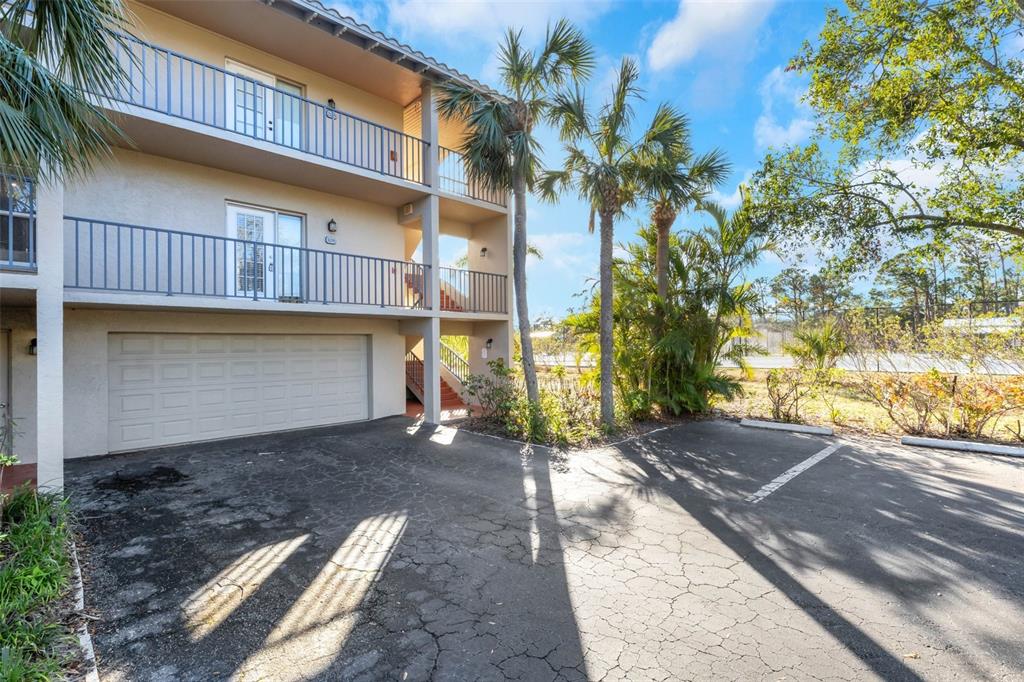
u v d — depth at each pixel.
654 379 11.02
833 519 4.99
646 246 11.85
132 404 8.00
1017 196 9.58
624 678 2.61
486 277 12.80
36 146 3.80
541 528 4.77
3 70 3.59
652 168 9.10
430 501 5.58
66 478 6.39
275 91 8.78
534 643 2.92
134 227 6.89
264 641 2.92
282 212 9.78
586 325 11.38
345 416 10.76
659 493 5.89
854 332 11.34
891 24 9.01
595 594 3.51
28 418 7.03
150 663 2.71
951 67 9.09
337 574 3.79
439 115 10.73
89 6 3.88
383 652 2.83
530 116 9.52
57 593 3.26
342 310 8.99
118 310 7.77
